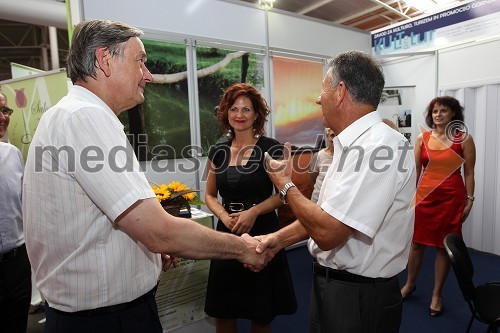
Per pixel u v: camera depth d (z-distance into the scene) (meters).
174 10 2.76
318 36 3.79
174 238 0.80
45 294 0.88
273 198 1.63
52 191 0.79
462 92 3.47
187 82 2.86
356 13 5.39
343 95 0.94
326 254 1.03
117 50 0.84
